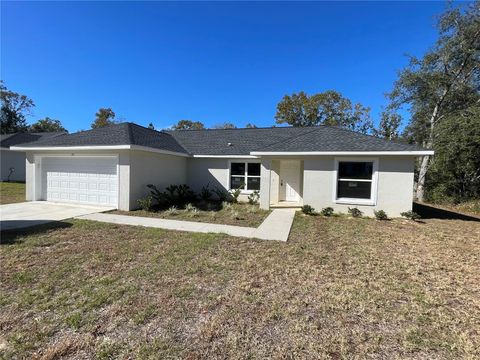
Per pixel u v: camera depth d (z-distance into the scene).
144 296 3.78
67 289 3.94
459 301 3.82
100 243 6.29
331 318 3.31
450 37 17.20
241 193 14.75
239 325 3.12
